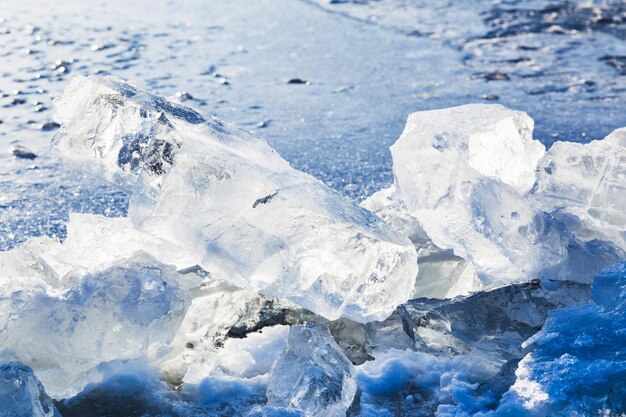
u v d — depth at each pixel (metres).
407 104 5.01
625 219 2.57
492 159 2.71
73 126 2.36
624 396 2.01
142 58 5.91
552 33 6.78
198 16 7.14
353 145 4.32
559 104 5.04
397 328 2.28
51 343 2.06
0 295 2.07
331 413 2.02
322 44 6.38
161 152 2.21
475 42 6.50
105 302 2.08
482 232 2.35
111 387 2.16
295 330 2.16
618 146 2.64
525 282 2.37
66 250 2.48
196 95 5.13
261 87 5.32
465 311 2.29
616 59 6.09
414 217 2.70
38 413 1.93
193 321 2.39
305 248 2.17
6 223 3.39
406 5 7.67
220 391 2.15
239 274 2.16
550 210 2.59
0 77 5.41
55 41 6.26
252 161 2.31
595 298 2.30
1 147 4.24
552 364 2.11
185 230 2.18
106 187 3.79
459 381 2.17
